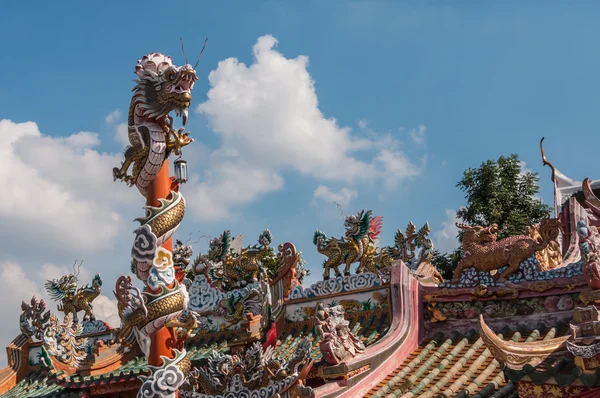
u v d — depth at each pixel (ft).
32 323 73.00
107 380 60.13
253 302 58.39
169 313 40.81
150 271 40.91
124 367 63.10
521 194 105.91
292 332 55.06
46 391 67.97
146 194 42.39
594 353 32.37
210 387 42.37
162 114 41.27
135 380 59.62
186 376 42.06
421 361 44.70
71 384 62.08
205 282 61.62
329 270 55.42
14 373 71.56
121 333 42.01
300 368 40.55
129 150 42.39
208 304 60.90
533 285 43.93
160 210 41.19
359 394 41.52
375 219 55.16
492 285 45.44
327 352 41.37
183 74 40.73
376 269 54.54
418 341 46.85
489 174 105.09
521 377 34.37
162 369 40.57
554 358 35.12
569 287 42.86
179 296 41.19
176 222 41.57
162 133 41.65
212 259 61.67
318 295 54.49
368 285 52.13
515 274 44.96
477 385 39.96
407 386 41.14
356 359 41.98
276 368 40.83
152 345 40.96
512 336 43.62
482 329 35.68
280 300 56.24
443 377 41.42
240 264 59.77
